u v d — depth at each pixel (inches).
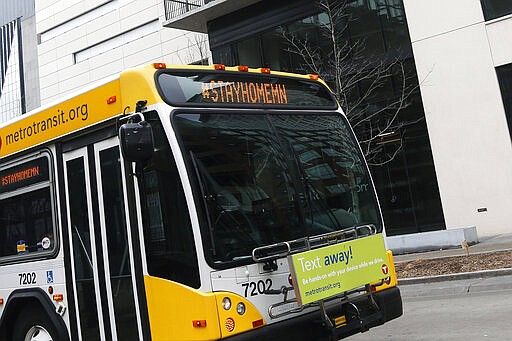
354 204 212.5
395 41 752.3
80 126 205.2
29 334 232.5
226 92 191.2
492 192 681.6
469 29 700.7
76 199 206.2
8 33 1795.0
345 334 184.2
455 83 709.3
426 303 366.9
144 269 175.0
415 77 739.4
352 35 780.6
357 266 190.1
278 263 175.6
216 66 193.9
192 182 165.6
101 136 196.2
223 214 169.3
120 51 1099.3
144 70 180.4
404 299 399.9
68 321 208.4
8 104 1766.7
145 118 177.0
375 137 717.3
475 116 695.1
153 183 174.1
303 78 221.1
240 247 169.6
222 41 887.7
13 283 239.1
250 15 856.9
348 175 215.6
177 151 167.3
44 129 224.2
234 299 163.5
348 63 773.9
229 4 842.8
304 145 203.3
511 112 676.1
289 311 174.9
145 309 174.9
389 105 747.4
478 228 689.0
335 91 710.5
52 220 218.1
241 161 180.7
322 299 173.8
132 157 161.9
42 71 1250.0
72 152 209.6
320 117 217.8
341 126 225.0
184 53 992.9
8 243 244.5
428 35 727.1
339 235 193.6
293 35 814.5
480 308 318.3
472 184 695.1
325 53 785.6
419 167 738.8
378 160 770.2
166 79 179.9
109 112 192.5
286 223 183.9
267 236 176.9
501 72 685.9
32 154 231.3
